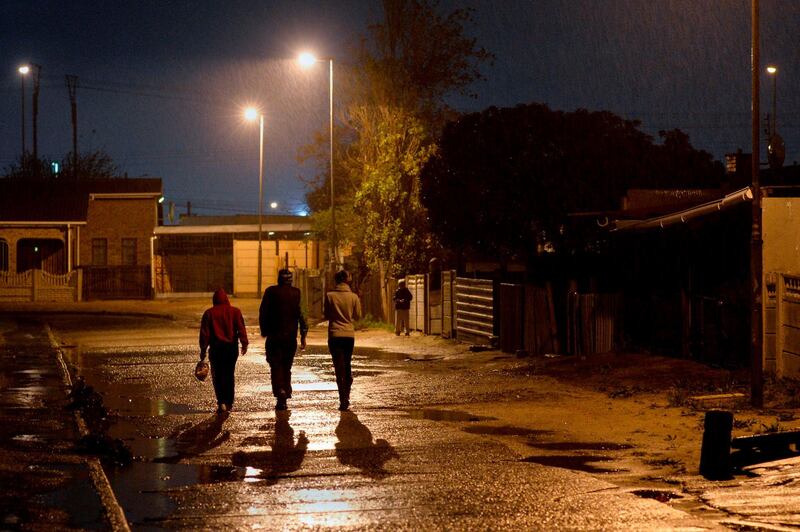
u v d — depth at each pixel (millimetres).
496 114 28703
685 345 17844
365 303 37062
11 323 37719
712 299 17078
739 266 16656
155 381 17922
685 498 8289
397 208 33781
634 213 21172
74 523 7375
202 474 9422
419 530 7293
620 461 9945
